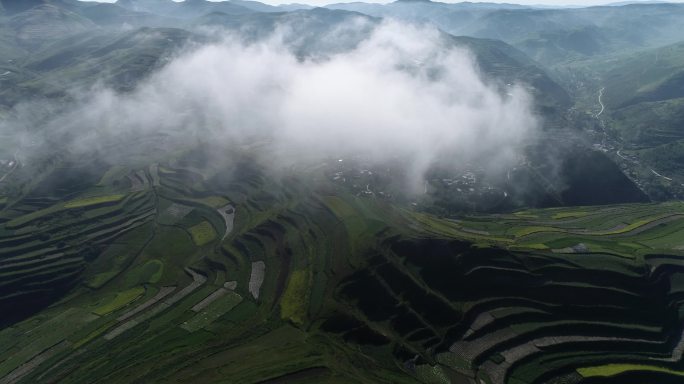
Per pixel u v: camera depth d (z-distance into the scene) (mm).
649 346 144625
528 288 161375
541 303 156875
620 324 150375
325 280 170750
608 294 158500
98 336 159375
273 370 134500
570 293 159250
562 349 143125
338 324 151875
